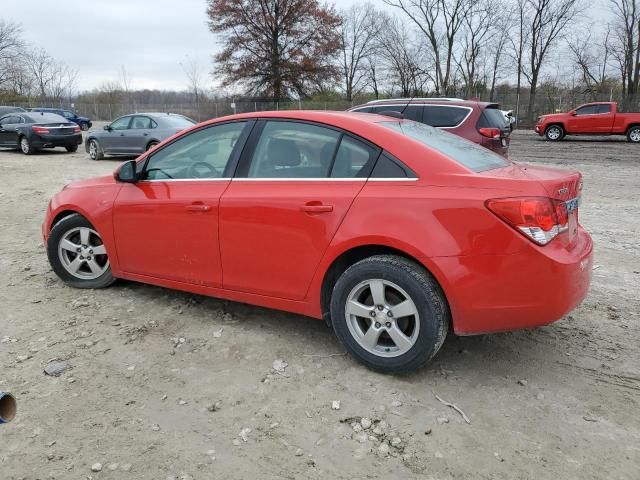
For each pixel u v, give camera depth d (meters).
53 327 3.94
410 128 3.69
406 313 3.12
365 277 3.21
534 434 2.75
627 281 5.04
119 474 2.45
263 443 2.68
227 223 3.67
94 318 4.09
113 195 4.31
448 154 3.28
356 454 2.60
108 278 4.59
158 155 4.18
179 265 4.01
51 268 5.20
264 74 46.16
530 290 2.91
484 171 3.19
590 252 3.30
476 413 2.93
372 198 3.18
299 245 3.41
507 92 44.19
